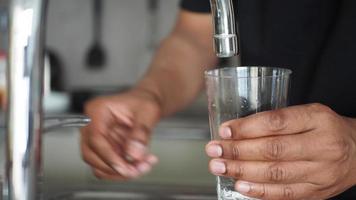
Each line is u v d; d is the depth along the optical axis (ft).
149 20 10.04
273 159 2.29
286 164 2.30
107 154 3.18
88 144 3.23
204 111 8.97
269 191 2.32
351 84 3.62
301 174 2.32
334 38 3.67
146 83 3.96
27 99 2.11
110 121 3.31
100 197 3.91
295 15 3.81
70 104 9.30
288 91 2.42
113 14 10.10
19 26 2.07
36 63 2.10
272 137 2.30
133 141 3.31
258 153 2.28
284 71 2.39
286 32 3.86
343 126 2.41
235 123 2.30
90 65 10.17
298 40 3.83
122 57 10.13
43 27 2.10
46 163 7.69
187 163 7.68
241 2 4.00
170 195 3.90
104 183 6.85
